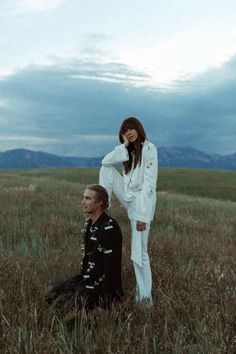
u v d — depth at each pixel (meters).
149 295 5.49
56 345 3.85
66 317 4.51
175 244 9.05
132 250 5.48
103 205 5.05
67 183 25.30
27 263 6.49
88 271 5.02
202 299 5.15
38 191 18.16
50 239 9.40
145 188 5.41
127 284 6.03
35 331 4.16
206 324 4.53
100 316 4.59
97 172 48.03
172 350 4.04
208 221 14.32
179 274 6.24
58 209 13.49
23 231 9.91
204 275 6.26
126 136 5.50
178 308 4.98
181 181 38.00
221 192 33.25
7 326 4.29
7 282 5.31
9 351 3.83
